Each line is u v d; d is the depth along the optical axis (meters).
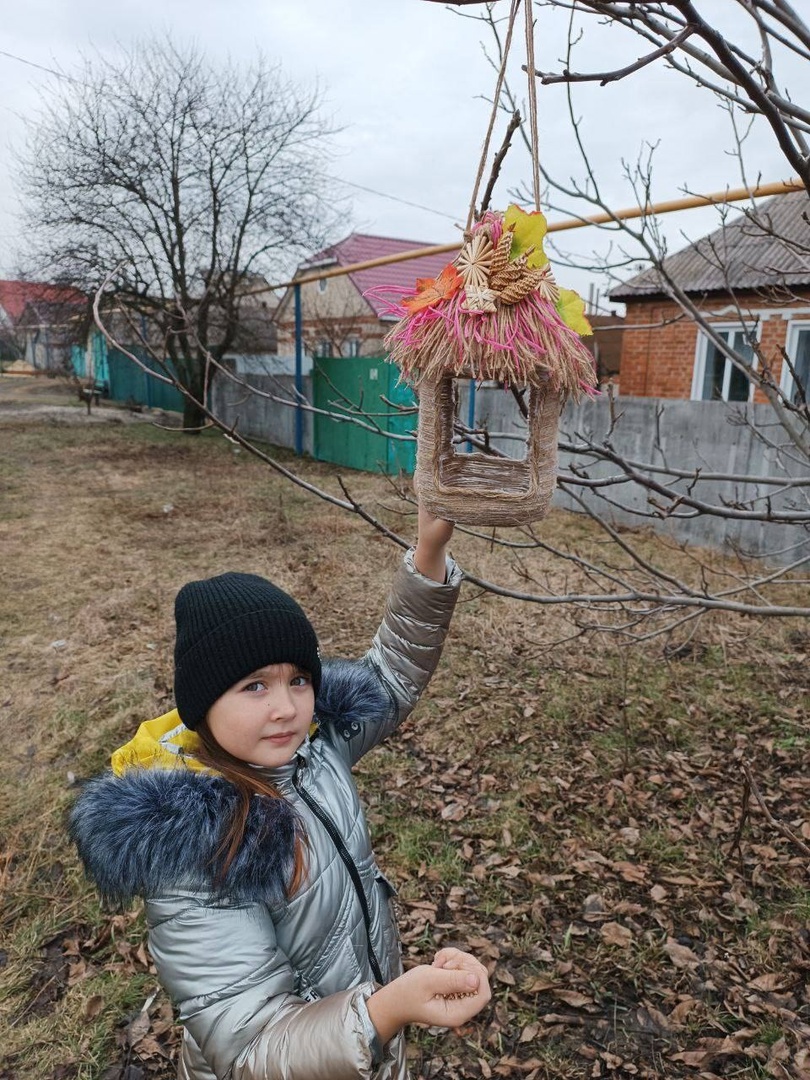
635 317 11.00
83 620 5.16
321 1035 0.90
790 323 9.13
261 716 1.13
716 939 2.45
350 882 1.23
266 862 1.06
